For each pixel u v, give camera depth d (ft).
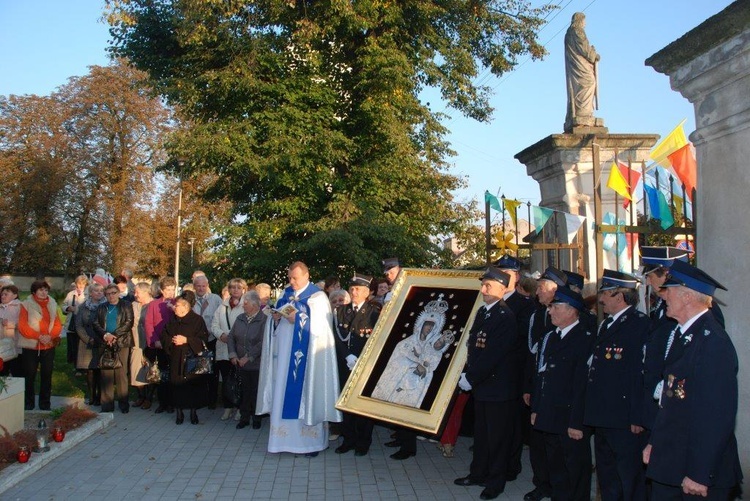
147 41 54.65
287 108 50.08
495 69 61.57
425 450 27.20
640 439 17.02
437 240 62.75
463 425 27.68
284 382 26.17
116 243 125.59
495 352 20.31
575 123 29.35
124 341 32.55
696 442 12.76
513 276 23.41
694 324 13.64
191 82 50.90
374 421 22.47
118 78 125.29
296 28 50.96
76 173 129.70
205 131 49.39
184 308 30.86
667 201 21.45
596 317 19.94
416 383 22.56
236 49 50.47
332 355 26.71
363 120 54.54
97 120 125.59
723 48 17.43
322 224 50.55
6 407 25.99
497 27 60.49
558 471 19.21
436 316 23.75
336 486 22.17
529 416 24.71
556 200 28.81
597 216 20.30
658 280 16.87
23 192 130.21
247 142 49.08
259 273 54.70
